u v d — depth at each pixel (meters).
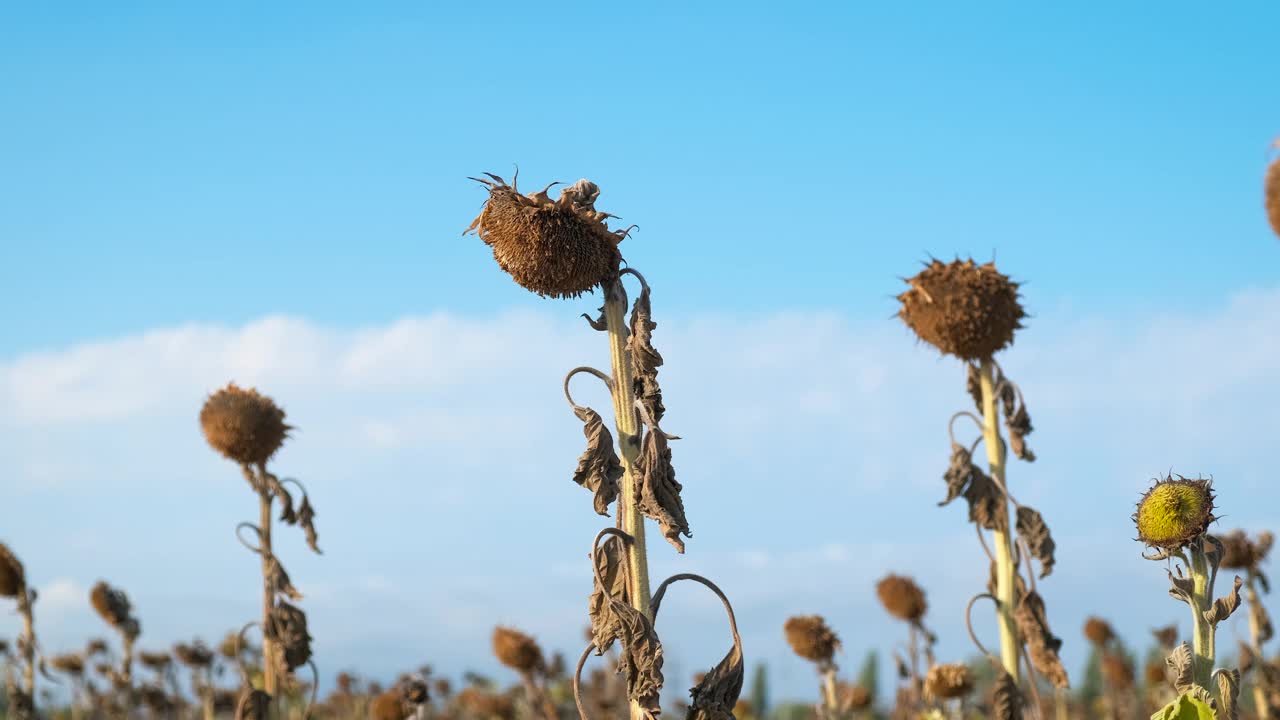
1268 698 10.23
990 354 8.52
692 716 5.47
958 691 10.65
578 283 5.55
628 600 5.50
